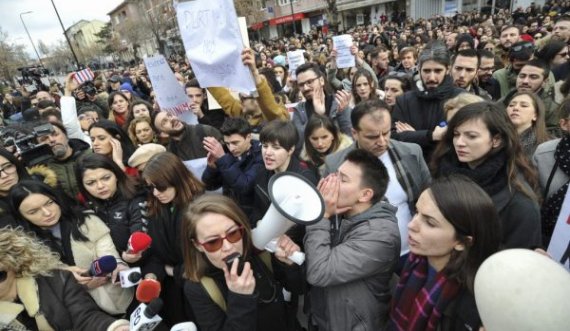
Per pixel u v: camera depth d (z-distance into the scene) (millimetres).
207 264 1486
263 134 2277
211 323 1517
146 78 10984
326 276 1379
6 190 2396
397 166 2156
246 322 1319
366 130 2049
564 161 1911
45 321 1558
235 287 1305
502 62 5086
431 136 2539
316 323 1663
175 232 2102
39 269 1568
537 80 2945
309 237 1495
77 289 1686
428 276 1317
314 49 14359
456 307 1177
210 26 2516
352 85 4012
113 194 2340
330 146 2641
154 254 2203
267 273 1620
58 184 2812
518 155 1716
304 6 33438
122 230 2246
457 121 1794
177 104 3721
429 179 2182
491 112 1697
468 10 24188
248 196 2586
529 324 685
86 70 5227
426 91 2967
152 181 2035
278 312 1624
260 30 39281
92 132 3125
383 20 25656
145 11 31531
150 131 3592
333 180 1455
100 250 2068
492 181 1736
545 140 2326
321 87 3211
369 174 1446
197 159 3078
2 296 1511
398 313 1393
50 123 3135
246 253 1460
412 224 1244
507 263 746
